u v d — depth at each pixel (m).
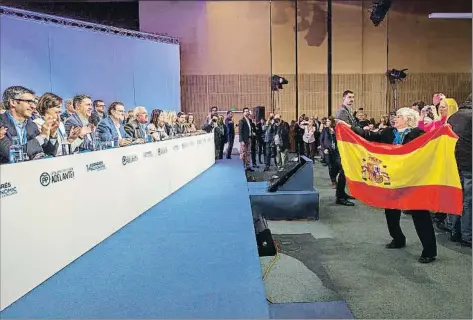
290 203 5.75
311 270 3.82
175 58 13.55
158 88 13.02
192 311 2.22
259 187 6.52
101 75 11.11
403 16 15.63
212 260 3.06
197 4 15.27
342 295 3.24
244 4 15.33
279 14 15.44
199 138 8.29
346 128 4.41
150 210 4.88
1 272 2.31
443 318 2.82
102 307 2.29
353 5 15.54
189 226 4.09
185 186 6.69
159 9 15.20
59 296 2.46
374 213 6.16
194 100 15.46
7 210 2.38
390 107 15.80
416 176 3.94
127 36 11.79
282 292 3.32
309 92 15.69
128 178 4.28
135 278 2.72
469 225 4.37
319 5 15.47
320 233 5.11
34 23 9.21
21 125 4.07
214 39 15.37
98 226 3.55
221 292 2.47
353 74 15.73
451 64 15.77
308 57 15.62
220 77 15.46
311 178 5.93
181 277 2.73
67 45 10.09
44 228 2.74
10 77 8.66
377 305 3.05
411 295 3.22
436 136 3.87
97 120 5.82
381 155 4.12
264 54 15.46
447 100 5.29
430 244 3.93
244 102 15.52
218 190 6.24
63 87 10.01
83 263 3.05
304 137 12.97
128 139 5.19
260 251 4.21
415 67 15.79
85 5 14.84
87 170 3.39
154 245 3.47
